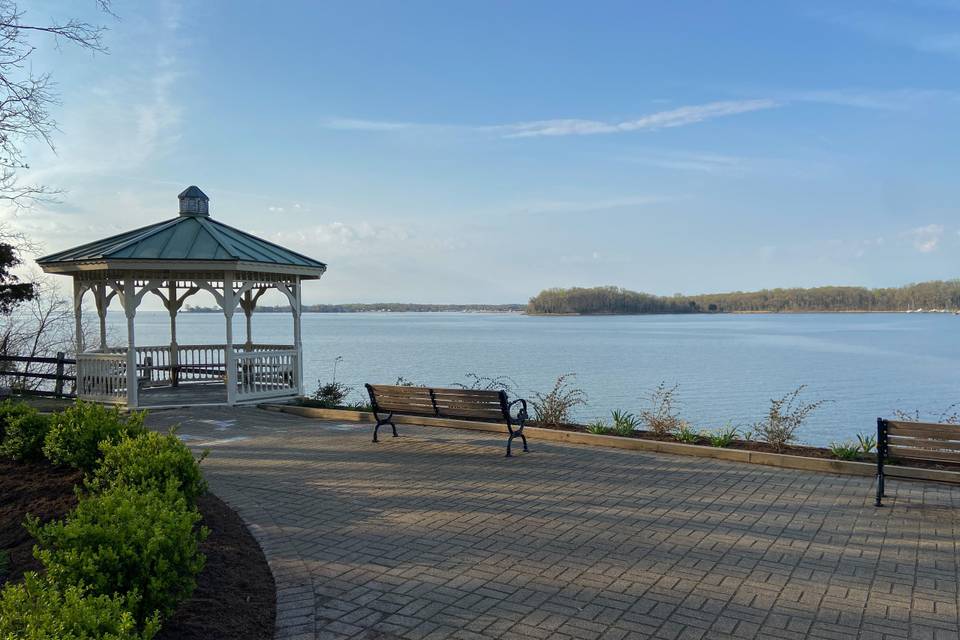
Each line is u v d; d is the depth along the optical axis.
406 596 4.39
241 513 6.21
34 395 15.22
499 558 5.05
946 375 37.06
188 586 3.77
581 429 10.20
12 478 6.33
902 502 6.47
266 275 13.54
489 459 8.46
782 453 8.45
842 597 4.32
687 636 3.82
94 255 12.19
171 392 14.62
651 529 5.70
